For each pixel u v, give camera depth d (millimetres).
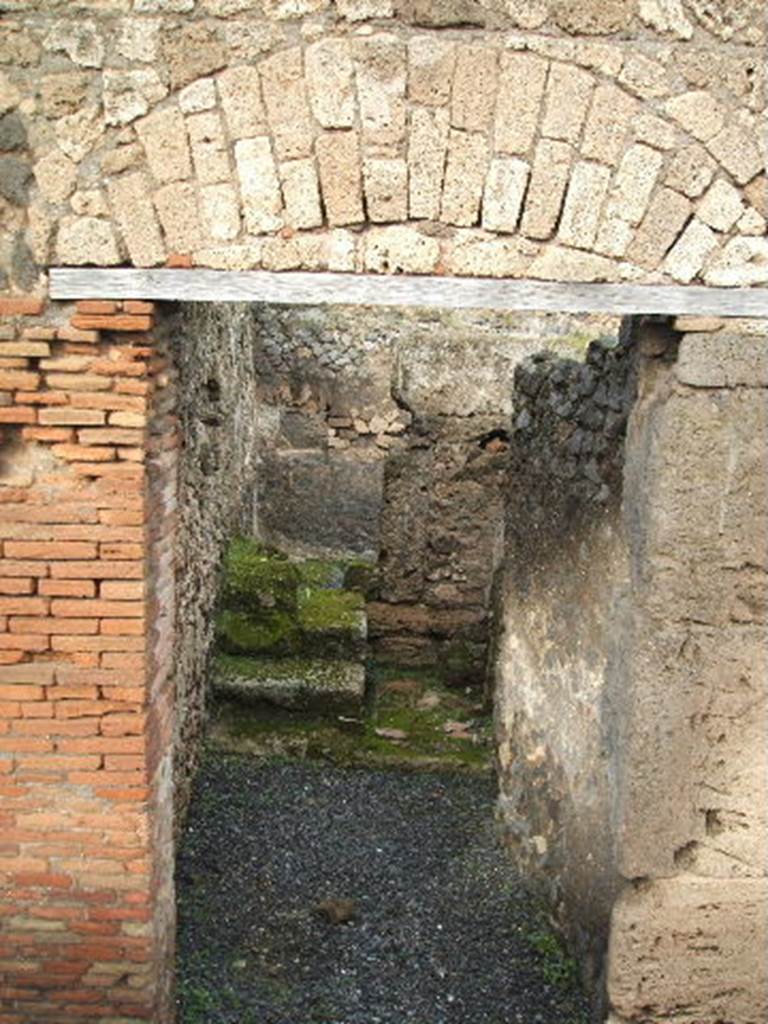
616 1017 4355
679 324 3824
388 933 5410
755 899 4262
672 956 4301
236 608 7723
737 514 3996
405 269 3736
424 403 8570
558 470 5426
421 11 3564
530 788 5758
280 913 5555
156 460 4055
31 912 4012
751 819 4207
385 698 8141
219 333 7090
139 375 3770
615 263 3730
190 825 6301
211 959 5141
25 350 3732
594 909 4816
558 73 3600
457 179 3670
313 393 9500
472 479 8672
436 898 5719
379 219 3703
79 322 3727
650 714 4141
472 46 3584
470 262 3732
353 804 6680
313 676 7434
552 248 3723
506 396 8555
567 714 5238
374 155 3656
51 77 3613
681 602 4066
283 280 3748
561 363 5605
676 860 4258
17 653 3865
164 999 4344
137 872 3988
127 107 3627
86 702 3889
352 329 9414
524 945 5305
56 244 3705
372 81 3605
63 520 3811
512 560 6094
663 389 4086
